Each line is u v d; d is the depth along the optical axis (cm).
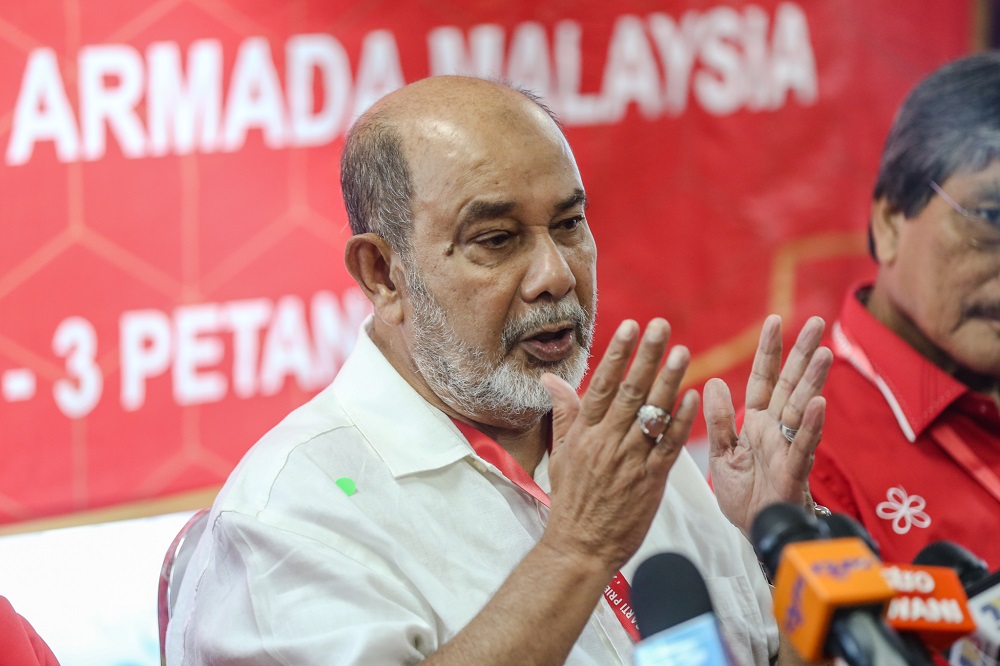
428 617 548
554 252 571
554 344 579
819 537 347
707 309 1118
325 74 1001
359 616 527
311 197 1006
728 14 1102
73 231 950
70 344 957
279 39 986
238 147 984
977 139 823
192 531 645
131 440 977
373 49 1010
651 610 376
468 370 580
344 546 549
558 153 579
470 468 595
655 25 1081
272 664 525
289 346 1011
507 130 572
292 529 549
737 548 657
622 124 1082
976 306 830
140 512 981
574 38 1062
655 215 1098
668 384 448
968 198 825
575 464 465
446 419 602
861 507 782
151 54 957
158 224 970
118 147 955
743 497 546
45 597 945
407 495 580
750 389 553
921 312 843
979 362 836
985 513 782
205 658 547
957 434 800
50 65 934
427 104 586
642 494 460
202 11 966
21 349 945
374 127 596
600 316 1091
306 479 570
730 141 1112
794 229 1135
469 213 564
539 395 580
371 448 593
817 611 306
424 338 589
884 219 870
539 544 477
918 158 840
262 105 987
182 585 600
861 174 1149
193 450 992
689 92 1097
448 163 568
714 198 1111
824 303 1148
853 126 1145
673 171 1099
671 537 639
